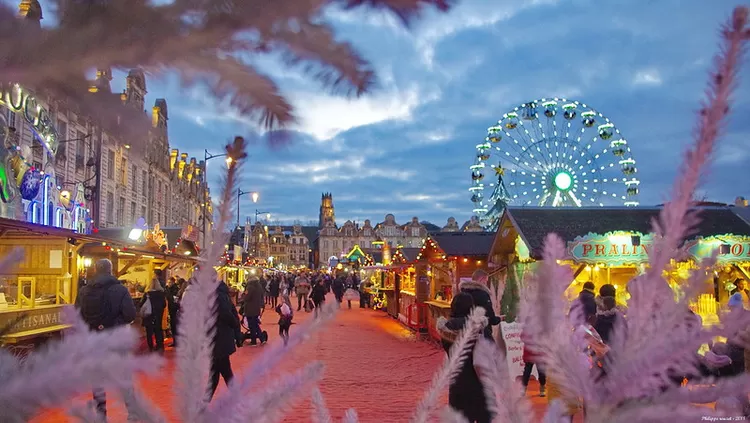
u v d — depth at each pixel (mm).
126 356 640
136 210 37438
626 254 10312
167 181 46250
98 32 568
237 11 581
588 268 11305
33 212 15773
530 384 8250
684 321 689
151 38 570
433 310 15648
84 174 26953
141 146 729
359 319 24547
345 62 629
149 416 722
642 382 680
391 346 14844
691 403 685
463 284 5223
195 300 792
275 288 32938
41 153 16594
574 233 11648
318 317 855
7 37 558
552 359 740
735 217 10922
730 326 686
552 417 753
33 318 8531
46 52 559
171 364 773
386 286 30219
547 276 785
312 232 161000
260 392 788
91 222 21281
